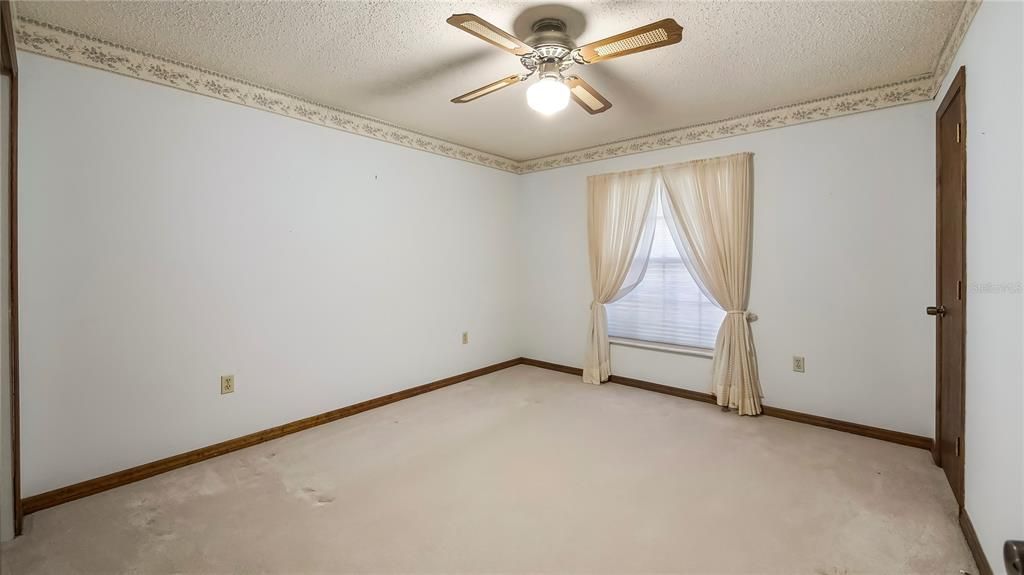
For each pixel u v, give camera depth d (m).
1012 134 1.43
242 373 2.83
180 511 2.09
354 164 3.40
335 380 3.31
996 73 1.57
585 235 4.39
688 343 3.83
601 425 3.15
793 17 2.01
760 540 1.86
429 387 3.98
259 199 2.89
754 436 2.95
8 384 1.87
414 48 2.33
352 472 2.47
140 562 1.74
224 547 1.83
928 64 2.54
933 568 1.68
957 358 2.11
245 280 2.84
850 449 2.74
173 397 2.55
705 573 1.67
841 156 3.02
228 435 2.77
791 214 3.23
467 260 4.35
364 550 1.81
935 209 2.68
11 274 1.85
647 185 3.91
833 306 3.09
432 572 1.69
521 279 4.93
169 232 2.52
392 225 3.68
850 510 2.07
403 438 2.94
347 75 2.69
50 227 2.16
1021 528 1.36
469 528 1.95
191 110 2.59
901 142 2.81
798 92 2.94
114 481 2.32
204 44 2.31
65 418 2.21
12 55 1.78
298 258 3.09
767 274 3.35
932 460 2.58
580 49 1.84
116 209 2.34
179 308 2.57
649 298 4.04
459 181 4.24
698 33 2.15
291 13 2.00
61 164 2.18
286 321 3.04
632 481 2.36
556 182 4.60
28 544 1.84
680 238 3.73
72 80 2.20
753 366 3.40
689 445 2.81
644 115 3.38
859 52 2.37
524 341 4.94
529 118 3.47
